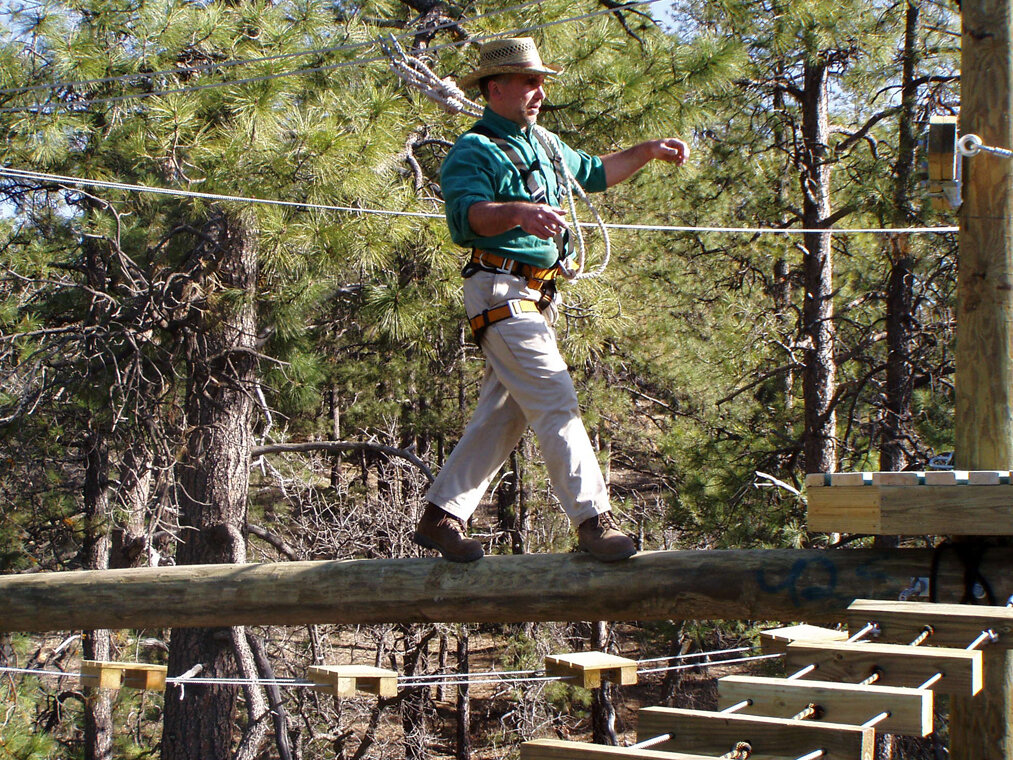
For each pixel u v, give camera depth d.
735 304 16.61
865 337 16.09
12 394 15.53
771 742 3.00
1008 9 4.88
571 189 4.89
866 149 16.62
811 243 15.59
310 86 9.99
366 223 9.45
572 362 12.65
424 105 10.96
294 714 18.92
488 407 4.89
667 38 11.36
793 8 13.17
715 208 17.03
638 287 18.48
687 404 20.31
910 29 14.20
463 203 4.43
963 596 4.29
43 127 9.71
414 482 17.94
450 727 23.67
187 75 10.28
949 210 4.98
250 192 9.25
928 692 3.08
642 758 2.92
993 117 4.86
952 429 14.02
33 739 14.34
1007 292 4.78
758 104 15.70
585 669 4.84
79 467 21.14
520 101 4.72
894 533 4.25
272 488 21.53
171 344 13.88
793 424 16.62
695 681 24.91
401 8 13.23
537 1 7.27
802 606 4.50
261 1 9.64
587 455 4.68
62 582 5.44
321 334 16.98
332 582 5.03
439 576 4.87
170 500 15.67
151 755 20.67
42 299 15.43
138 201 12.48
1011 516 4.07
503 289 4.66
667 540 19.14
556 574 4.73
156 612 5.29
